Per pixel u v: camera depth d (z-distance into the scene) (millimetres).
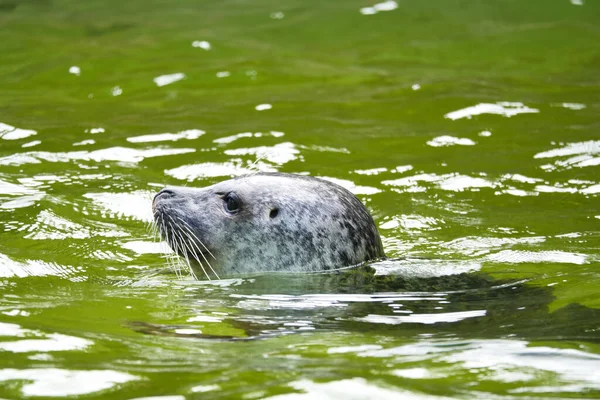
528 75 31328
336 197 16797
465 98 28375
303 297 14750
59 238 18062
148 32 37625
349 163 22734
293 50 35031
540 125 25641
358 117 26656
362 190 21000
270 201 16625
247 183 17016
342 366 10820
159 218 17016
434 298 14406
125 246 17969
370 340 12164
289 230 16500
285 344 11992
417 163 22734
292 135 24719
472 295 14508
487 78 30984
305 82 30703
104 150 23438
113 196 20422
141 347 11812
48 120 26219
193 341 12172
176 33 37469
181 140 24328
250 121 26125
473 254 17188
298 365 10891
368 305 14148
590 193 20766
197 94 29250
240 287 15562
